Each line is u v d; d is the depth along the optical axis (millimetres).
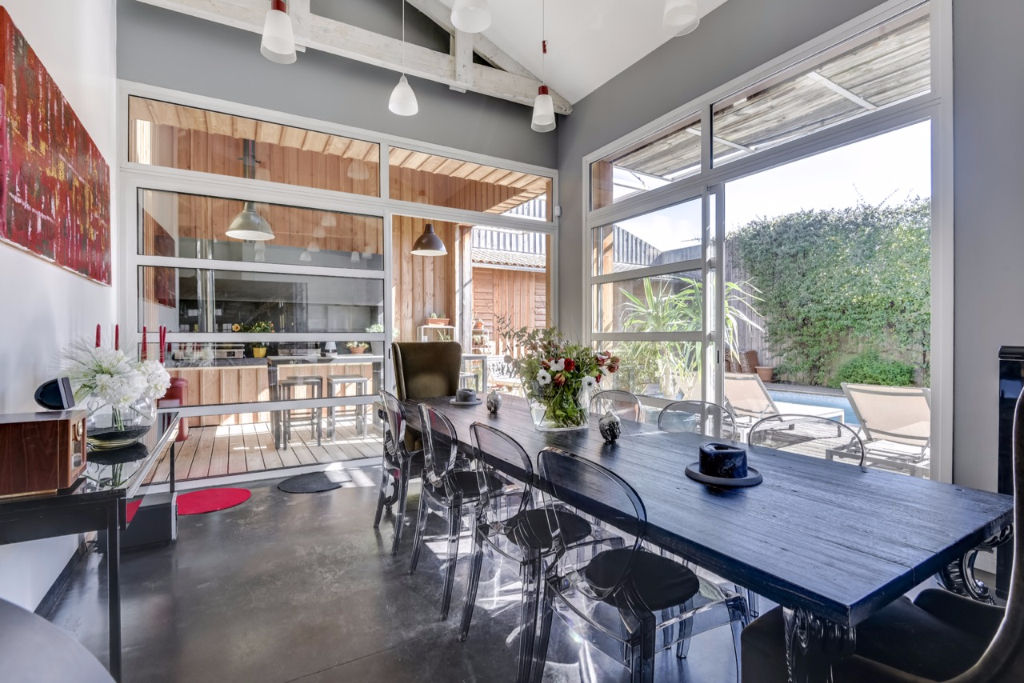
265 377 3973
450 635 1856
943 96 2426
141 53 3451
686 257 3922
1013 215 2207
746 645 1120
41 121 1860
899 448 2711
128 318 3432
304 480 3809
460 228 8203
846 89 2881
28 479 1329
